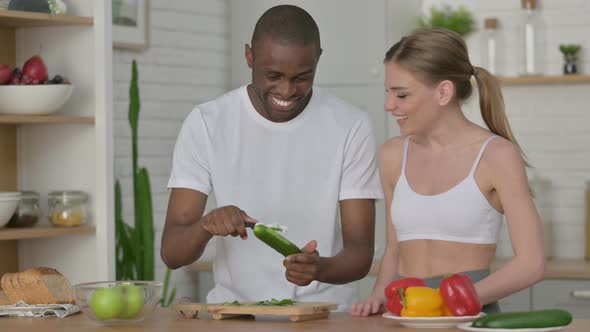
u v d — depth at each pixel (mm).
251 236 3104
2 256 4484
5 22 4312
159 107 5516
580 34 5555
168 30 5547
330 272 2814
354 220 3061
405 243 2924
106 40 4391
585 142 5582
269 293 3096
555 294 4945
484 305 2709
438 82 2768
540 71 5617
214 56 5797
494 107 2926
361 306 2652
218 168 3080
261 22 2824
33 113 4184
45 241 4516
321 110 3096
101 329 2451
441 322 2330
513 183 2725
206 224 2611
